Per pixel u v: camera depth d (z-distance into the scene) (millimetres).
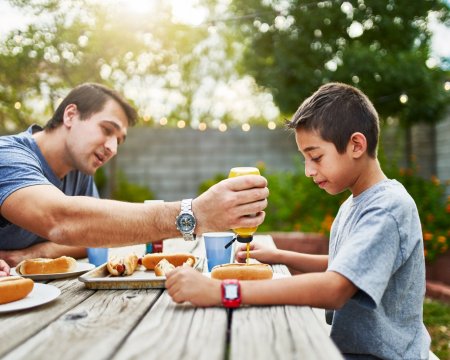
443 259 4508
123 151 7262
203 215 1502
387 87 6090
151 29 5738
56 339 1039
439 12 6332
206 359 906
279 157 7219
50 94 5641
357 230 1426
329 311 1815
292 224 5754
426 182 5422
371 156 1710
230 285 1275
